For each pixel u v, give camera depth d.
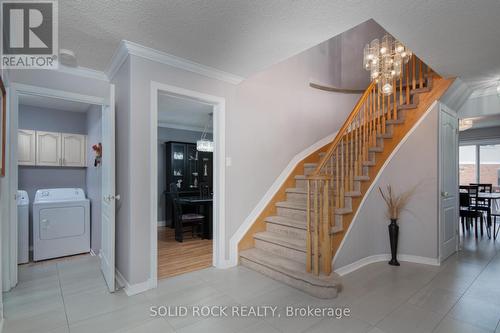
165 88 2.65
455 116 3.88
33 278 2.85
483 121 5.20
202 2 1.79
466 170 6.65
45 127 4.26
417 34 2.21
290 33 2.19
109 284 2.49
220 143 3.10
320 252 2.69
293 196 3.75
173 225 5.62
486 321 1.99
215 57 2.66
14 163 2.63
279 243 3.06
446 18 1.97
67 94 2.91
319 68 4.53
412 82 3.67
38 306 2.23
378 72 3.40
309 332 1.86
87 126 4.46
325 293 2.34
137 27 2.12
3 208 2.53
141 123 2.50
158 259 3.48
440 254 3.26
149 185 2.56
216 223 3.15
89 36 2.27
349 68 5.07
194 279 2.78
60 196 4.07
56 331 1.88
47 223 3.59
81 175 4.57
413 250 3.36
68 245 3.74
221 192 3.11
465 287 2.57
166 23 2.06
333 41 4.81
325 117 4.58
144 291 2.50
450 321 1.99
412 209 3.36
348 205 3.04
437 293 2.44
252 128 3.47
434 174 3.26
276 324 1.96
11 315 2.08
